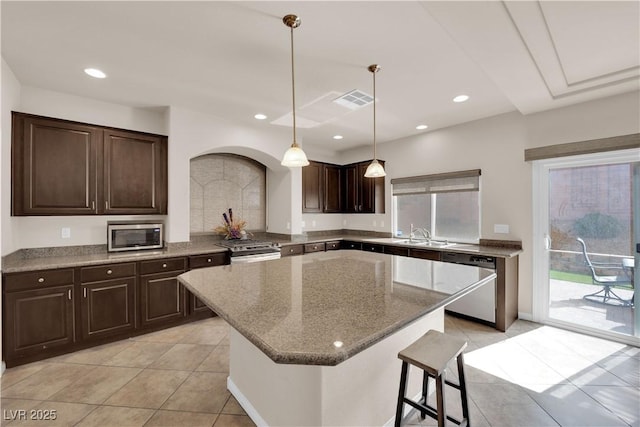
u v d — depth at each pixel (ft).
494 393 6.99
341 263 8.00
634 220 9.34
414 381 6.56
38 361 8.43
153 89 9.71
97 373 7.88
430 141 14.42
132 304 10.00
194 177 13.88
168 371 8.02
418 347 5.08
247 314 4.12
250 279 6.17
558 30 6.20
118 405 6.61
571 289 10.51
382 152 16.66
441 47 7.22
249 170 15.85
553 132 10.61
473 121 12.81
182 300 11.10
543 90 8.91
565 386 7.25
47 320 8.50
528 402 6.67
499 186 12.03
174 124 11.30
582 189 10.28
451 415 6.31
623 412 6.32
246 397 6.43
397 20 6.18
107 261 9.48
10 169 8.55
